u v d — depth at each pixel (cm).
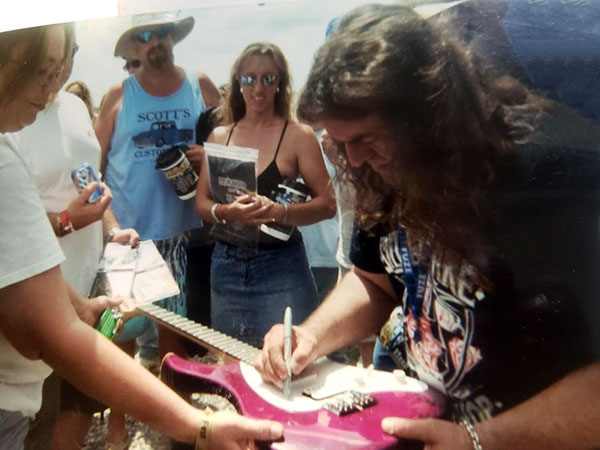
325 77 87
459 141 85
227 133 98
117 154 101
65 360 101
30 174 98
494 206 86
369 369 102
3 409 106
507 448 90
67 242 103
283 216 98
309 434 95
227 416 99
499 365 90
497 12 86
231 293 102
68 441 106
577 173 83
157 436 102
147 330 106
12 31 100
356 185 93
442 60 84
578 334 86
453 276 90
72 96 101
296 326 101
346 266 101
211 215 101
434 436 92
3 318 101
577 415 87
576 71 83
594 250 85
